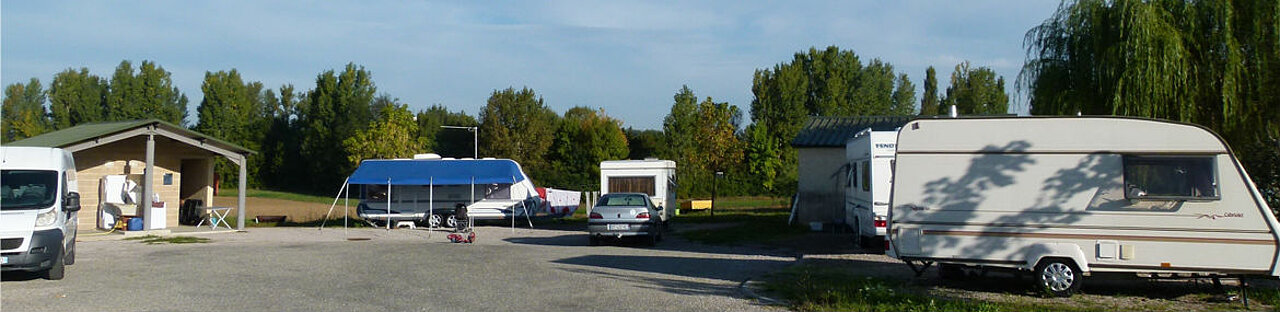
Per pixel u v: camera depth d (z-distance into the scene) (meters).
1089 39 14.43
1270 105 13.52
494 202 23.97
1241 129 13.51
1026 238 9.74
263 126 68.38
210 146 21.58
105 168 21.72
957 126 10.13
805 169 22.27
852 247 16.16
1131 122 9.59
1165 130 9.47
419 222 24.73
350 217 29.58
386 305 8.81
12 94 64.75
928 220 10.11
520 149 51.12
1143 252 9.38
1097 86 14.27
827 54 56.31
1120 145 9.59
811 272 11.88
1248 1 13.51
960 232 9.98
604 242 18.11
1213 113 13.72
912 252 10.16
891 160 14.38
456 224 21.84
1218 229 9.16
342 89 60.22
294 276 11.31
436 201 24.06
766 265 13.05
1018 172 9.87
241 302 8.98
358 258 13.91
